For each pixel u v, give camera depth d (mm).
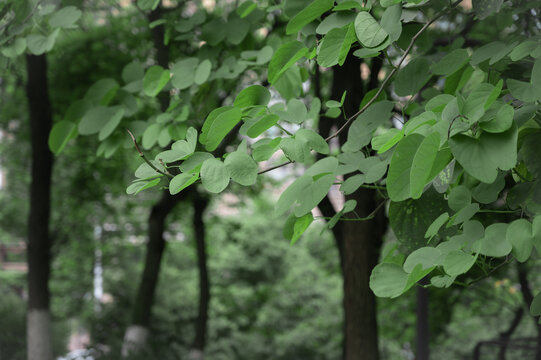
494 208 2170
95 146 12141
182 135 3236
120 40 11281
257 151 1779
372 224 7223
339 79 6250
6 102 12508
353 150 2146
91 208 16125
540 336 8211
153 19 5117
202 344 13234
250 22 3492
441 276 1683
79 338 20312
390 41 1896
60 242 16594
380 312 13414
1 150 14570
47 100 9305
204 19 3686
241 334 19688
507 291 9969
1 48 3123
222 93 5824
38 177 9766
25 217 16578
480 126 1449
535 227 1586
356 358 7148
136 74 3578
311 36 2521
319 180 1779
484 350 9898
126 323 16016
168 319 17984
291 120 2027
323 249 18031
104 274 18516
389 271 1693
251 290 20453
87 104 3250
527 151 1826
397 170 1470
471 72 2291
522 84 1685
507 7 2670
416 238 1982
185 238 19078
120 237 18188
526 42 1885
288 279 20562
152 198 16016
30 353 9758
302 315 20312
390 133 1785
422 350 7176
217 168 1649
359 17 1894
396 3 1923
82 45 10828
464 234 1722
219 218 17750
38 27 3141
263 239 21125
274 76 2123
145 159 1739
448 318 11242
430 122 1560
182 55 5633
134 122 3320
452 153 1446
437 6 2352
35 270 9898
